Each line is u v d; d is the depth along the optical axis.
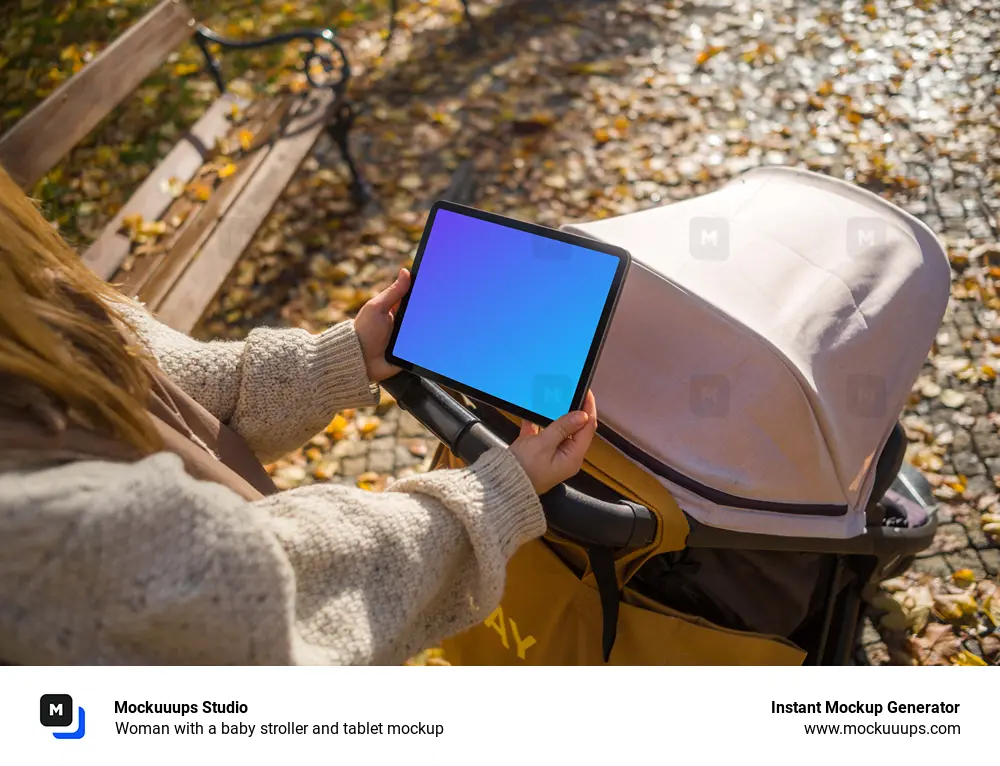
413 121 4.49
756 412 1.52
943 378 3.11
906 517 2.21
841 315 1.67
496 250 1.36
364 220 3.93
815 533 1.60
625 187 4.00
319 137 3.61
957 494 2.77
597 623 1.57
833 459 1.59
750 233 1.80
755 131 4.27
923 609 2.49
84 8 5.18
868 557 1.99
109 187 4.09
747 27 4.98
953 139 4.10
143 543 0.71
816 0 5.15
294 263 3.72
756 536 1.55
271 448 1.35
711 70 4.70
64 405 0.79
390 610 0.96
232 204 3.22
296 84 4.75
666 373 1.57
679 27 5.05
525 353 1.33
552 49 4.95
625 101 4.51
